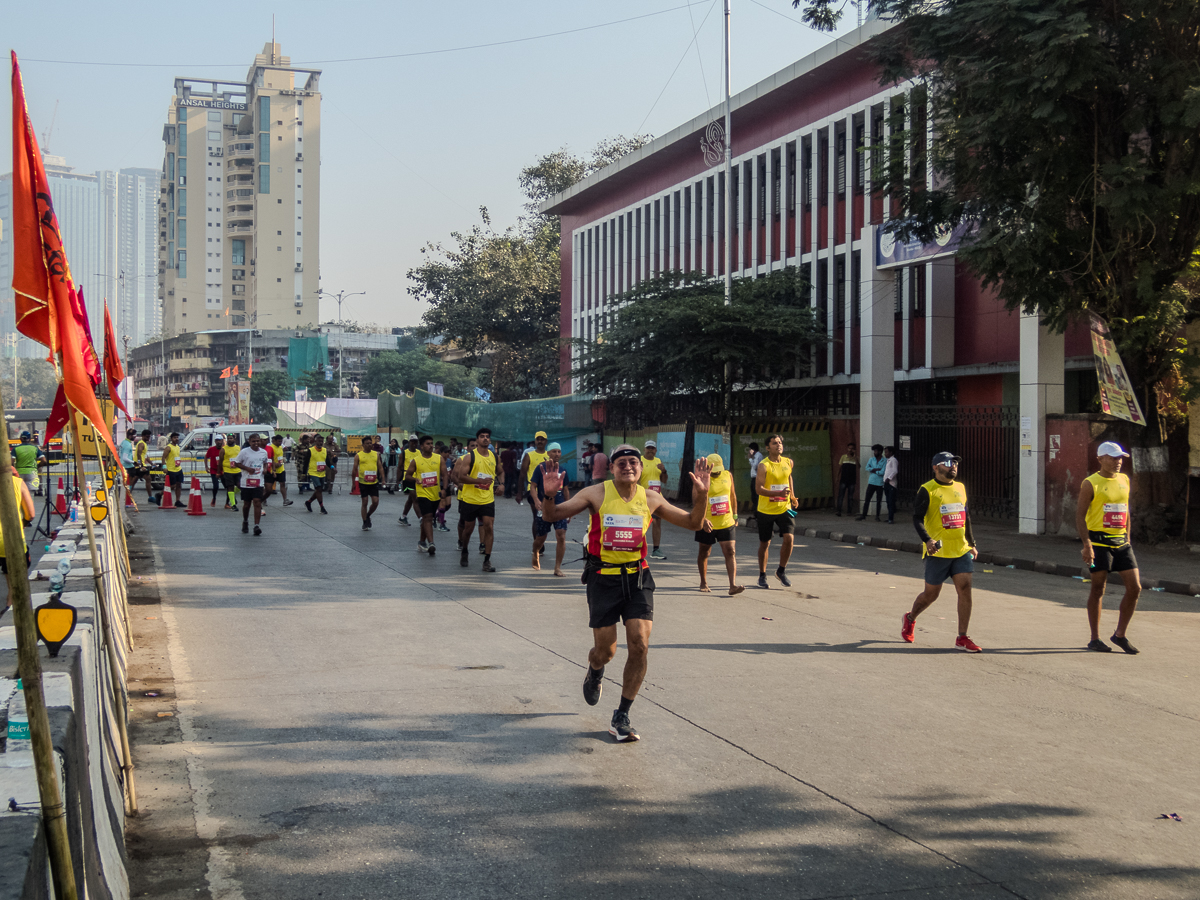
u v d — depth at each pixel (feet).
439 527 66.64
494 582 41.86
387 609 34.91
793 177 96.43
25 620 7.59
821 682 24.71
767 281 88.58
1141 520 56.29
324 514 77.30
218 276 452.35
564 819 15.69
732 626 32.30
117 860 12.03
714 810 16.12
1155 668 26.94
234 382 199.31
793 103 95.45
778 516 41.42
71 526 32.63
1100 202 46.91
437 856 14.25
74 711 9.74
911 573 47.34
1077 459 60.54
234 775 17.63
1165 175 49.34
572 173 181.47
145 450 94.84
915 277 83.15
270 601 36.52
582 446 117.39
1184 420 56.39
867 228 79.10
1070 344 70.44
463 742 19.58
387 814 15.85
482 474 45.34
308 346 318.04
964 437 76.54
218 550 52.34
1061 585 44.60
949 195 57.93
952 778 17.74
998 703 22.93
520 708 22.06
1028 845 14.85
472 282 166.30
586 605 35.96
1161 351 54.85
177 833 15.06
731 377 87.25
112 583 25.26
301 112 434.30
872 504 81.71
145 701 22.49
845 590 41.06
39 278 12.73
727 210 87.10
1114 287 52.75
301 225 435.12
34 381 492.95
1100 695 23.81
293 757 18.62
